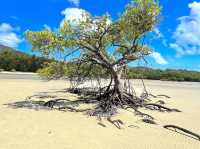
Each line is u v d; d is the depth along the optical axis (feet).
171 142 45.60
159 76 270.26
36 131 47.11
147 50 76.69
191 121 62.64
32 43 68.69
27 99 81.61
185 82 259.80
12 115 58.03
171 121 61.72
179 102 93.61
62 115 60.54
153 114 68.44
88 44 70.95
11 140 41.81
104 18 69.67
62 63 81.46
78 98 85.87
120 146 42.19
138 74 90.07
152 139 46.78
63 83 142.10
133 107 71.51
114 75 74.54
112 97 73.31
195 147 43.57
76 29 68.54
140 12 67.46
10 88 107.55
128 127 53.88
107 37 74.90
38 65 274.77
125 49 78.18
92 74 87.10
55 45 67.97
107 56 79.92
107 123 55.67
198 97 113.09
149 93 111.86
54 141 42.55
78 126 52.01
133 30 70.28
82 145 41.57
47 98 86.22
